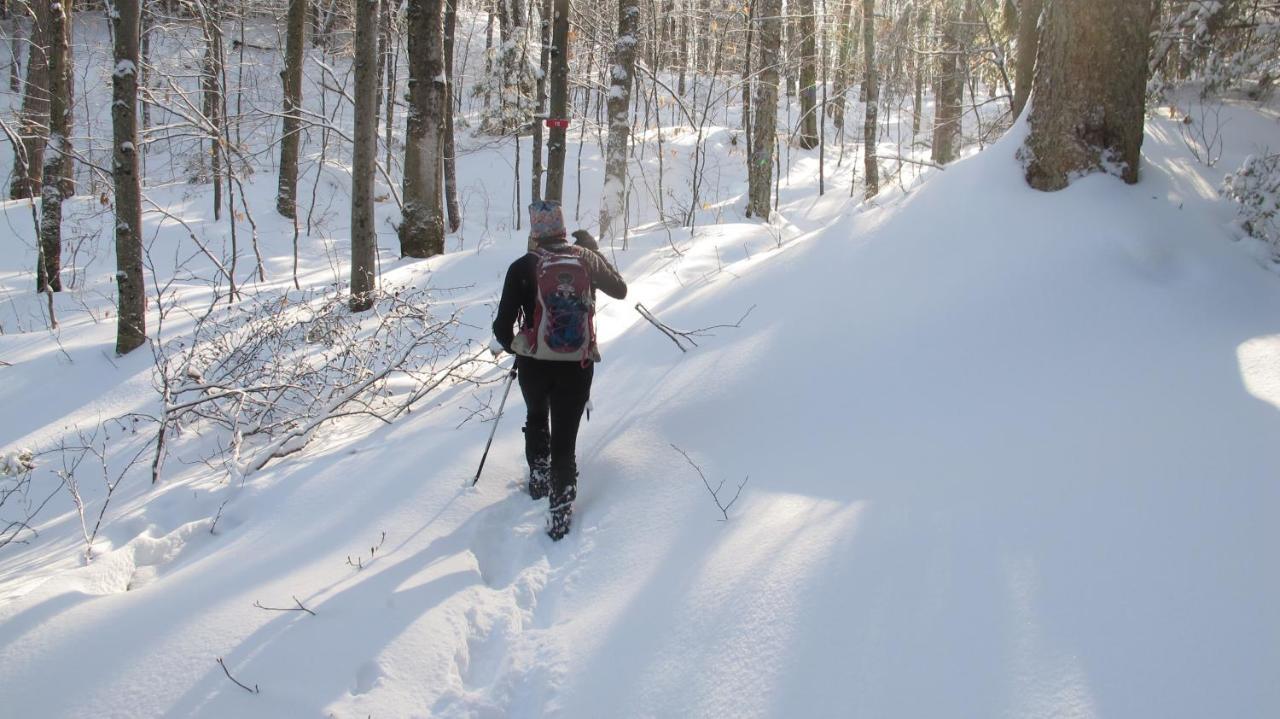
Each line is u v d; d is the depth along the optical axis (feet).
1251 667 6.93
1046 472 10.28
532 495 13.38
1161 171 16.56
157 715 8.84
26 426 20.36
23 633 10.23
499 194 58.80
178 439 18.94
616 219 35.55
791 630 8.75
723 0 61.93
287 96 47.50
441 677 9.50
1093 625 7.75
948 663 7.79
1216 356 12.03
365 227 25.86
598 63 63.26
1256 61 20.04
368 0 24.97
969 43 42.16
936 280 15.96
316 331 23.22
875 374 14.19
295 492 14.02
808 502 11.10
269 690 9.11
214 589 11.12
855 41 68.80
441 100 33.68
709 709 8.21
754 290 19.33
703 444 13.71
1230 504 8.93
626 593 10.54
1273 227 14.44
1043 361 13.10
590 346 12.58
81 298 33.78
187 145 66.03
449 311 25.62
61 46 34.53
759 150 47.44
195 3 49.03
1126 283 14.12
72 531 14.80
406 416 17.57
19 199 48.80
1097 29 15.55
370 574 11.28
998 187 17.07
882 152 65.00
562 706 8.95
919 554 9.30
